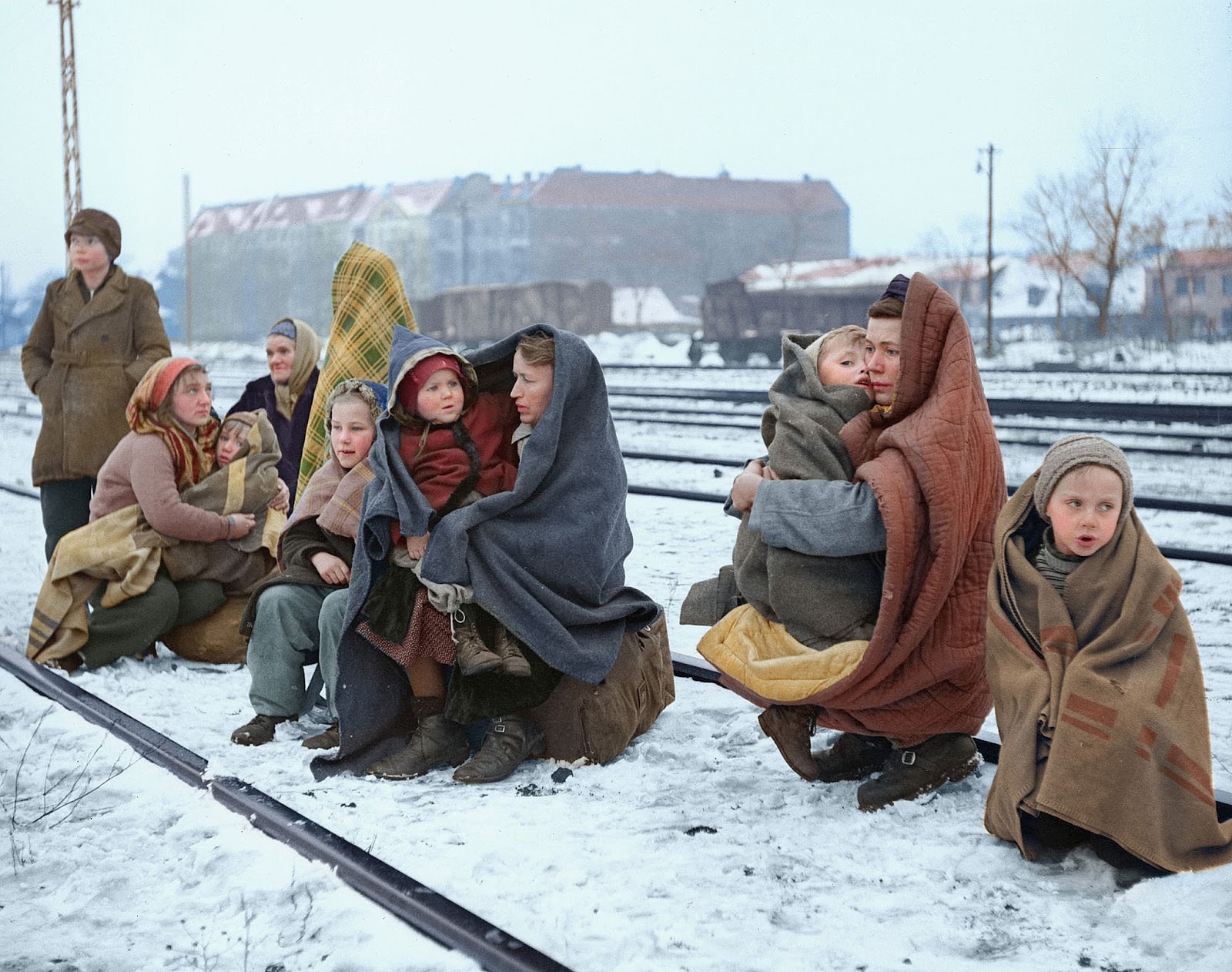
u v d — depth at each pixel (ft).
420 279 306.14
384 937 10.67
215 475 20.20
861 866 12.06
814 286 173.37
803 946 10.43
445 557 14.98
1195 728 11.66
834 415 14.12
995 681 12.59
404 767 15.15
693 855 12.41
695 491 38.24
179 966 10.41
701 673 18.79
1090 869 11.69
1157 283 140.87
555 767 15.34
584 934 10.69
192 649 20.53
